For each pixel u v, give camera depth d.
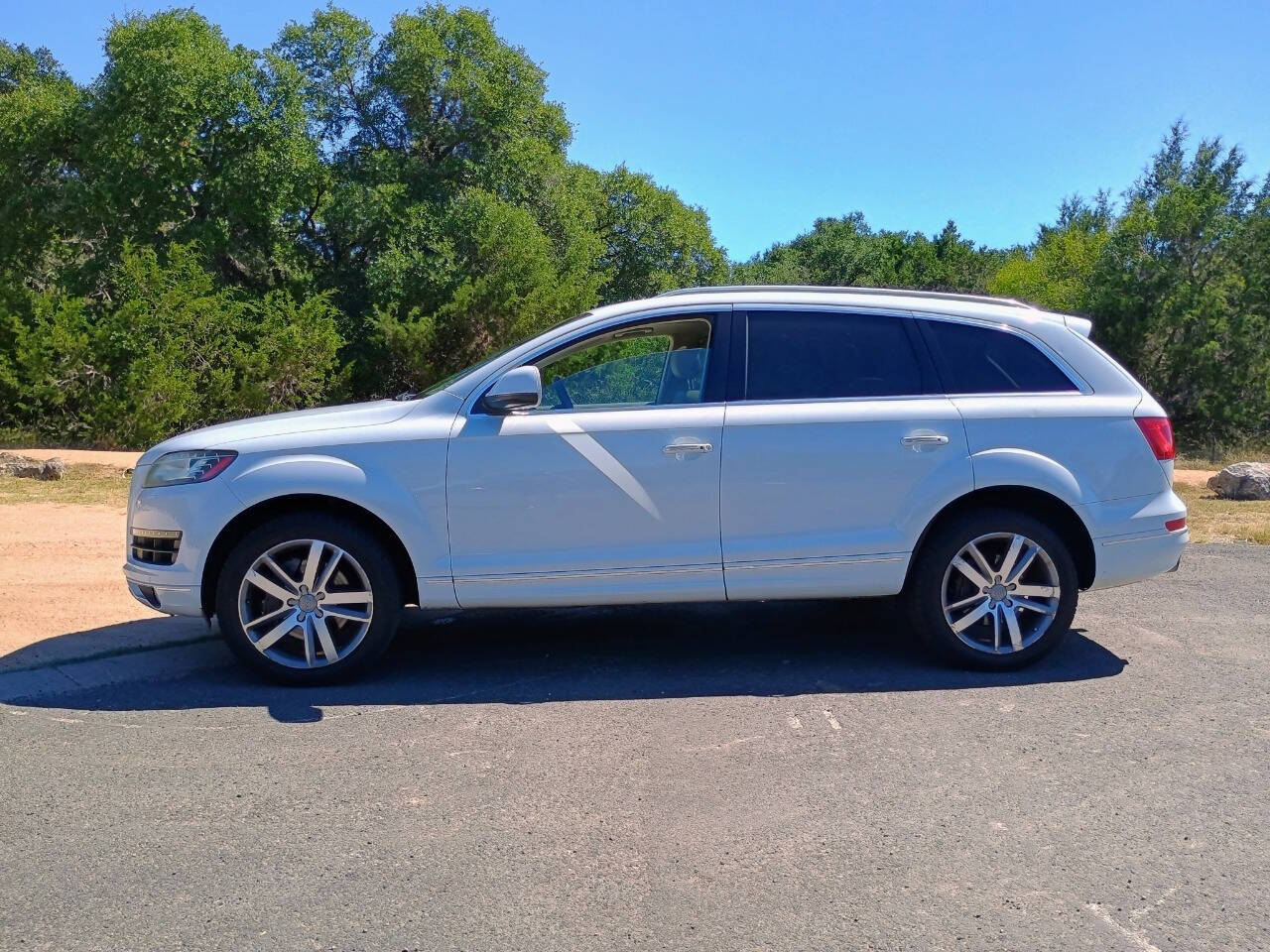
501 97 26.56
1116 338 21.81
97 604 6.64
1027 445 5.26
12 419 19.39
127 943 2.90
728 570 5.18
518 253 23.92
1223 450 20.69
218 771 4.08
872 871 3.28
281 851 3.43
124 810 3.73
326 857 3.38
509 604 5.17
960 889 3.17
